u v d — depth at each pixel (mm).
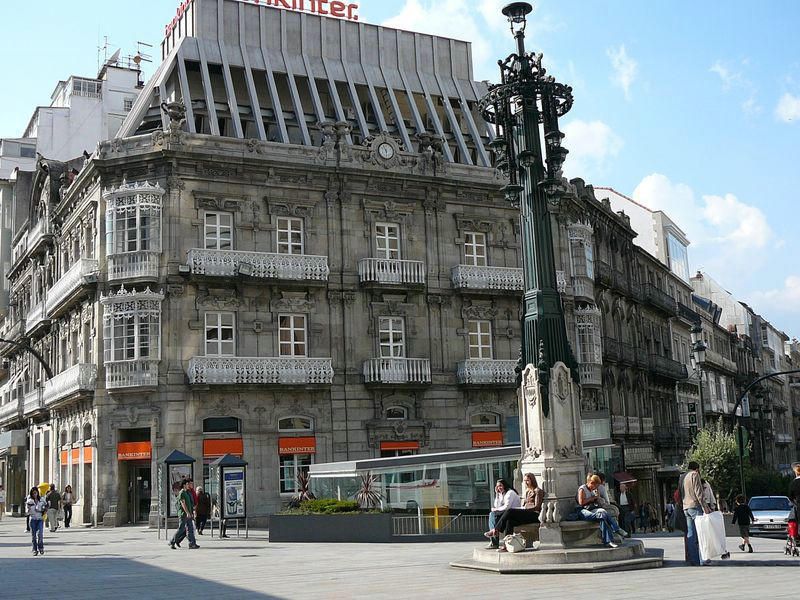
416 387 40562
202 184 38594
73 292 40219
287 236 39938
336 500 28375
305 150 40531
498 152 20203
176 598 14164
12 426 58438
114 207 37938
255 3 45812
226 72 42875
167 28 48438
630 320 57031
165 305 37156
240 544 26891
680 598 12227
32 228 55312
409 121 46844
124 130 43094
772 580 14242
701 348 48812
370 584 15336
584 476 18219
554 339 18531
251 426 37469
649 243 70750
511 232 45188
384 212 41875
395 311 41312
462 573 16781
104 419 37219
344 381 39562
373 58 48188
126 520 37000
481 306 43469
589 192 51688
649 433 55125
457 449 41406
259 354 38312
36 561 22516
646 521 49062
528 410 18516
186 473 35250
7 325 63312
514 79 19625
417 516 27266
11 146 71688
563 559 16531
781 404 107688
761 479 53531
